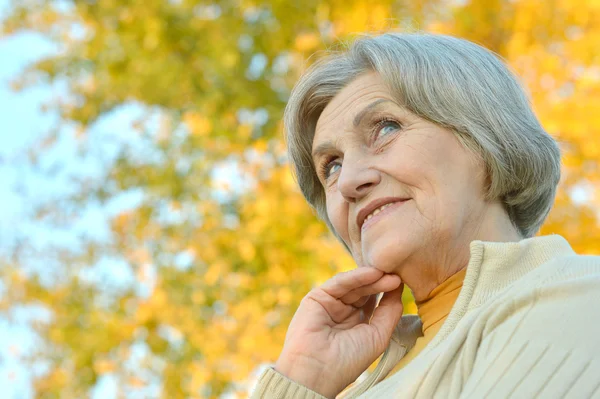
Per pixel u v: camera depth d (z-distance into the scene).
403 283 1.80
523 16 5.46
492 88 1.70
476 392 1.26
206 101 5.99
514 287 1.42
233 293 5.78
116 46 6.63
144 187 6.44
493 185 1.66
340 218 1.82
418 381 1.38
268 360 5.39
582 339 1.23
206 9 6.53
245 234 5.60
